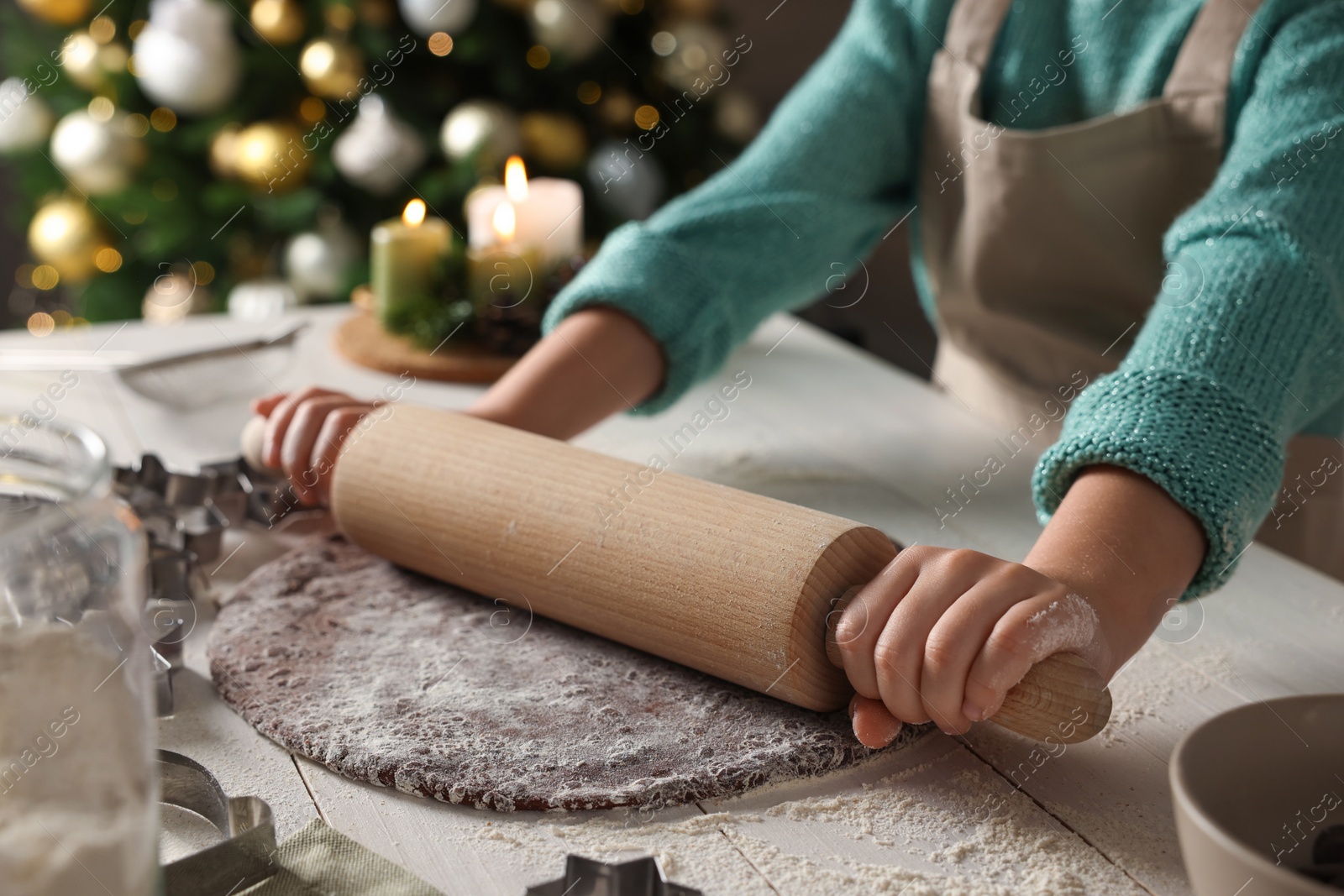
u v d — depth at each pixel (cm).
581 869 38
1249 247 58
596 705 49
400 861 40
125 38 192
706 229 83
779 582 47
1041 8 85
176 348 102
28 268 247
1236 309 56
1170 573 49
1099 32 83
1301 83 67
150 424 84
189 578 59
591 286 76
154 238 185
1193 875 33
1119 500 50
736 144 204
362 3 175
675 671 52
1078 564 48
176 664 52
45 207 202
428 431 61
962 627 43
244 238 194
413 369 96
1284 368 55
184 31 172
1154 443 50
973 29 87
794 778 46
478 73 191
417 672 52
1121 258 83
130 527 31
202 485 68
